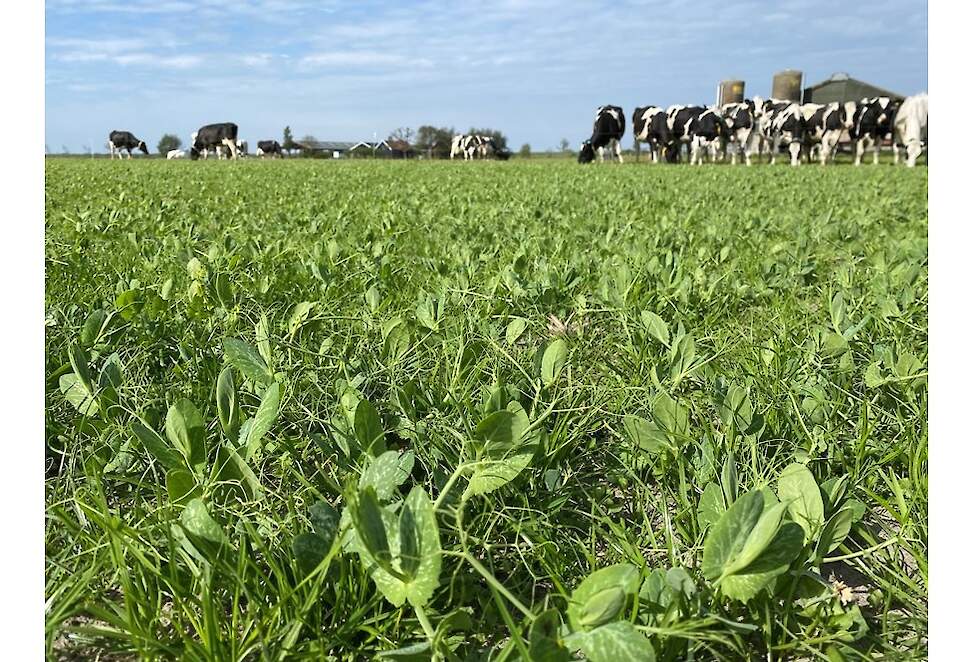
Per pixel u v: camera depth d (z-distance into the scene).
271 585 1.27
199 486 1.41
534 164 26.72
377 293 2.84
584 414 2.02
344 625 1.24
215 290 3.00
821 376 2.16
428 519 1.13
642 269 3.54
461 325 2.47
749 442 1.76
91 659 1.30
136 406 1.87
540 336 2.90
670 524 1.58
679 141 30.12
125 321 2.56
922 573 1.40
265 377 1.87
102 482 1.69
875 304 3.02
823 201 8.47
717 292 3.40
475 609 1.42
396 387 2.01
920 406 1.90
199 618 1.24
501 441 1.39
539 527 1.54
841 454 1.81
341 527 1.30
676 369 2.11
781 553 1.15
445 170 18.97
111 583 1.36
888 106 25.11
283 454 1.77
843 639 1.28
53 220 5.68
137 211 6.61
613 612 1.02
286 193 9.72
